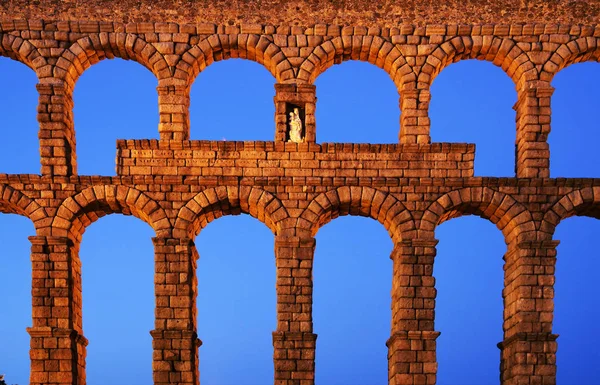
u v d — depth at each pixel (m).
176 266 36.34
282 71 38.19
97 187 36.94
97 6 38.41
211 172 37.34
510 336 36.75
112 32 38.22
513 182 37.19
